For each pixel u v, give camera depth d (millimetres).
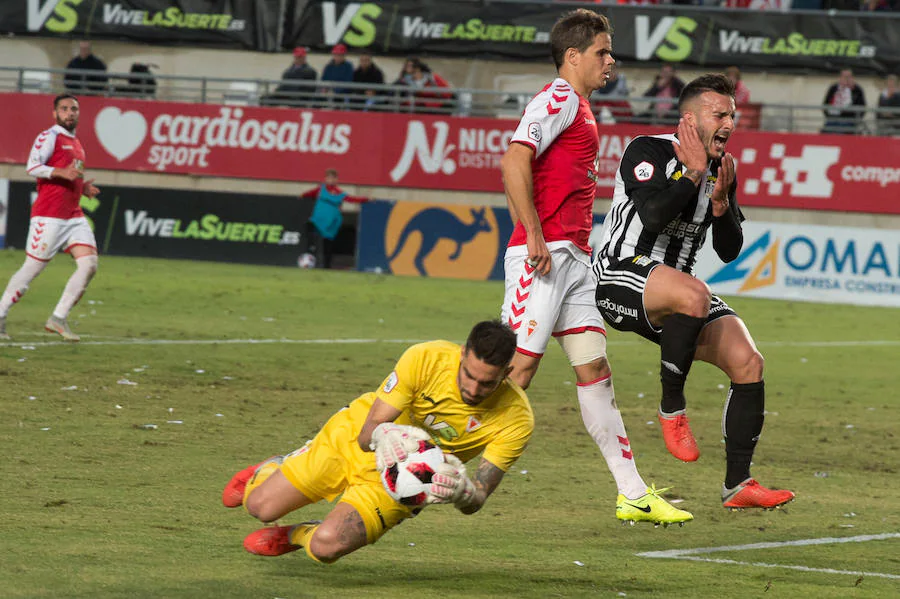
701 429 25969
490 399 12984
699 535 16547
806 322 49656
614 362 36531
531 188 15492
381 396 12758
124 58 73562
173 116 65312
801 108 61906
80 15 72688
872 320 51562
